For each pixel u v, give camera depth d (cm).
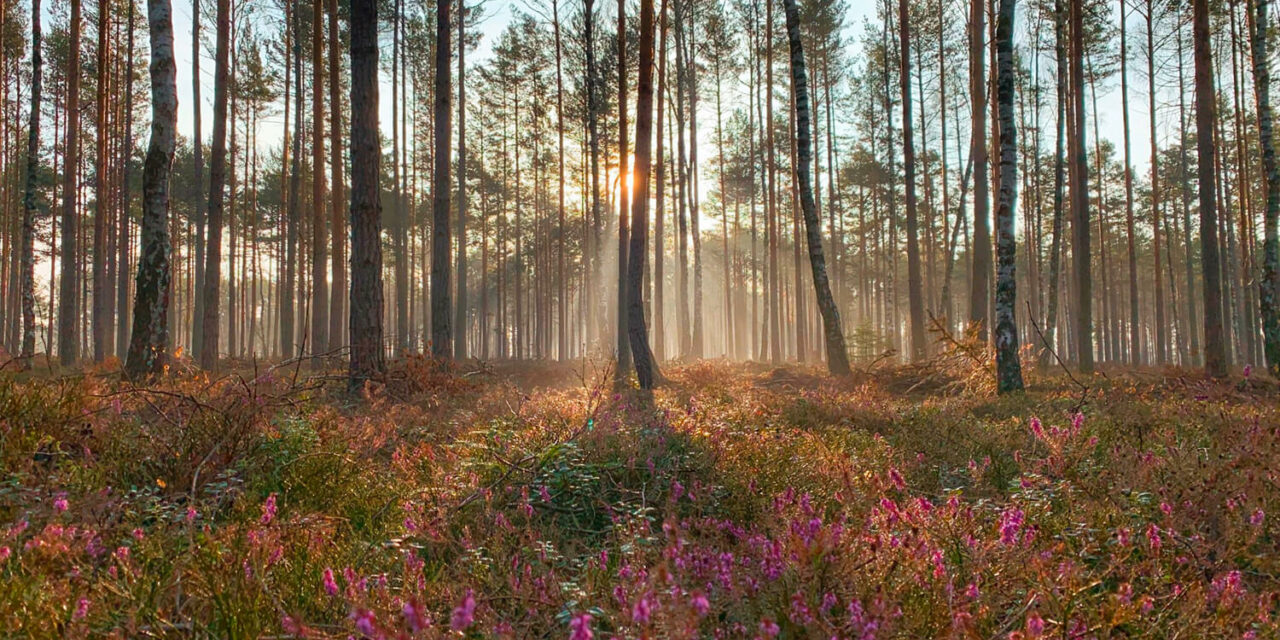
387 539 384
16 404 509
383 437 621
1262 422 373
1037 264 3825
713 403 980
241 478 470
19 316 3844
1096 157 3734
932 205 3778
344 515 448
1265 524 321
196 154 2672
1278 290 1579
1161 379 1661
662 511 425
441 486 462
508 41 3438
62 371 1260
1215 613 262
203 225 3606
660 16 2161
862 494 387
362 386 1052
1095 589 305
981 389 1341
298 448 520
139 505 381
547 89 3375
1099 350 4781
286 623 227
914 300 2205
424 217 4400
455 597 279
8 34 2564
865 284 4709
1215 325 1533
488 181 4191
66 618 244
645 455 523
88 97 2995
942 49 3112
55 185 3422
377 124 1126
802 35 3250
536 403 848
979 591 267
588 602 267
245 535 322
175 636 246
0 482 391
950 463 602
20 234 3697
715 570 258
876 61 3306
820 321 5081
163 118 1142
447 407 945
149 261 1114
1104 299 4072
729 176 4347
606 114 3002
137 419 578
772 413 895
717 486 463
